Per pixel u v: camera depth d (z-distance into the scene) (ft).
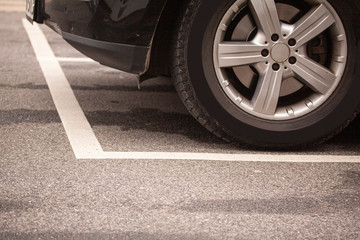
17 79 20.94
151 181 12.87
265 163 14.19
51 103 18.31
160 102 18.93
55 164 13.62
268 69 14.61
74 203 11.76
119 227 10.91
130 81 21.36
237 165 13.98
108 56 14.67
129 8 14.20
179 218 11.30
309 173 13.69
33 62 23.58
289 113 14.87
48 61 23.85
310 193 12.64
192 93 14.64
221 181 13.03
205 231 10.86
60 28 15.88
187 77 14.58
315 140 15.02
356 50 14.64
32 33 29.50
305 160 14.49
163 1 14.16
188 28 14.39
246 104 14.76
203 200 12.07
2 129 15.84
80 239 10.46
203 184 12.84
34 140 15.11
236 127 14.75
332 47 14.80
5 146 14.64
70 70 22.54
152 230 10.84
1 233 10.57
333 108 14.83
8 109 17.56
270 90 14.67
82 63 23.80
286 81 14.97
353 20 14.49
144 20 14.24
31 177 12.90
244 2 14.42
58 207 11.58
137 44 14.39
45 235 10.55
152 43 14.94
